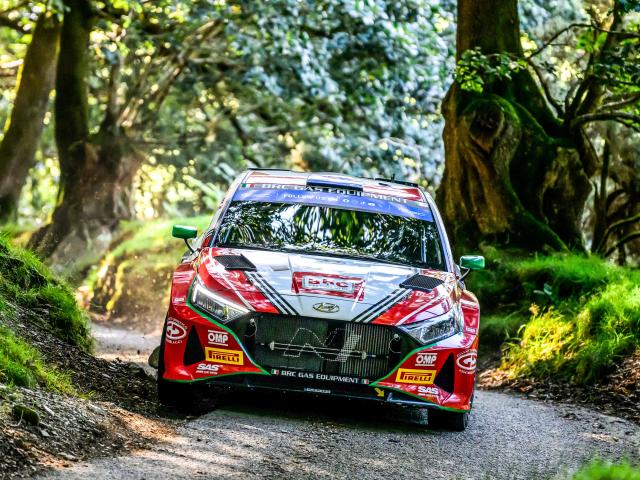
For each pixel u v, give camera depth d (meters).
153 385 15.99
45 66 52.12
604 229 35.94
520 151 30.38
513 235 29.88
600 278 25.59
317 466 11.16
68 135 49.91
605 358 20.59
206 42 55.16
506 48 31.23
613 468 10.62
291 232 15.71
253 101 59.62
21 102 52.06
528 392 21.44
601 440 14.57
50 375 12.98
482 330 26.25
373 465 11.53
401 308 13.98
